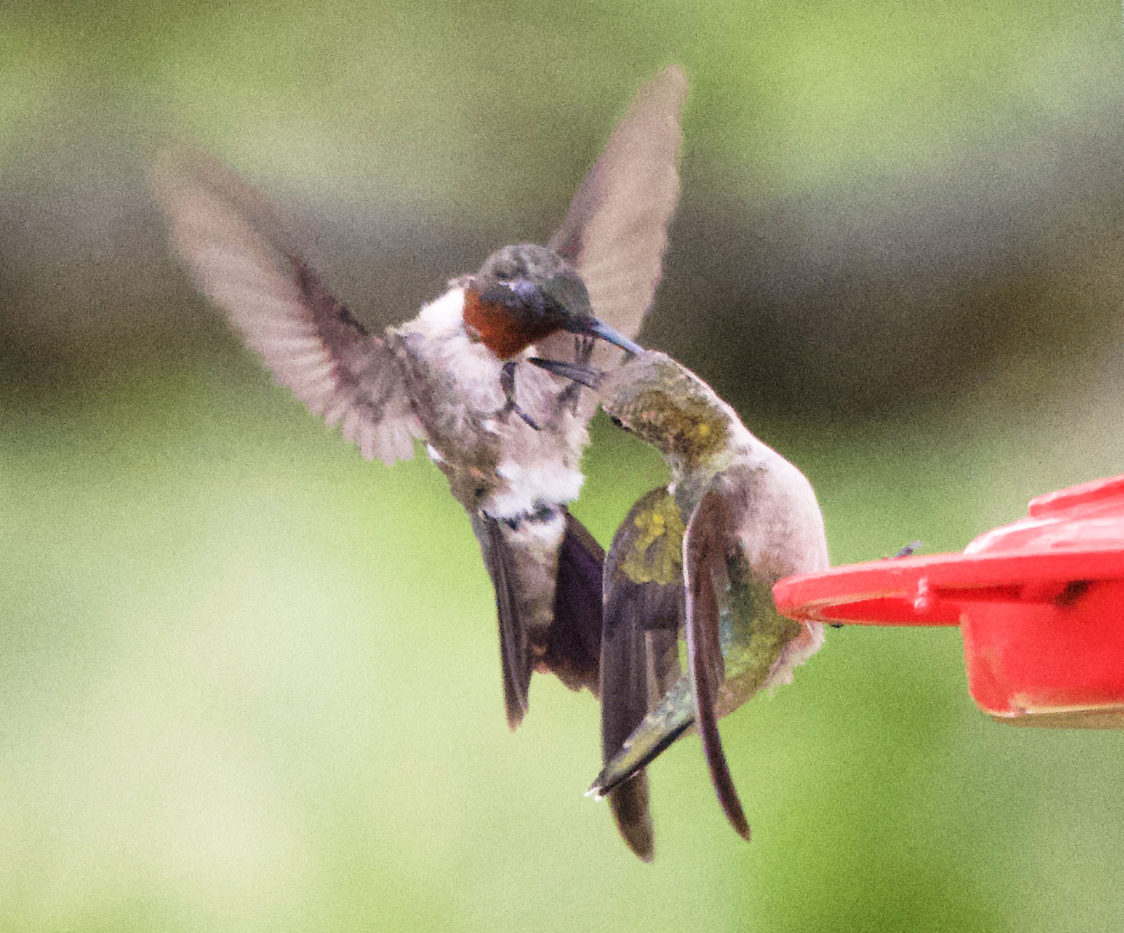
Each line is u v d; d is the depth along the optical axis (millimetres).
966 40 2469
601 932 2400
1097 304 2438
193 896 2432
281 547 2467
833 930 2387
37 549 2473
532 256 2250
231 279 2258
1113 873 2373
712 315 2441
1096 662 2188
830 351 2443
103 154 2463
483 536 2250
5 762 2449
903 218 2443
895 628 2412
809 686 2408
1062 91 2457
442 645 2447
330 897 2422
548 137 2469
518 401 2252
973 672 2207
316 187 2441
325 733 2439
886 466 2438
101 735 2455
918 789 2396
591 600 2244
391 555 2459
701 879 2396
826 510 2432
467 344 2254
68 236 2453
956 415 2436
